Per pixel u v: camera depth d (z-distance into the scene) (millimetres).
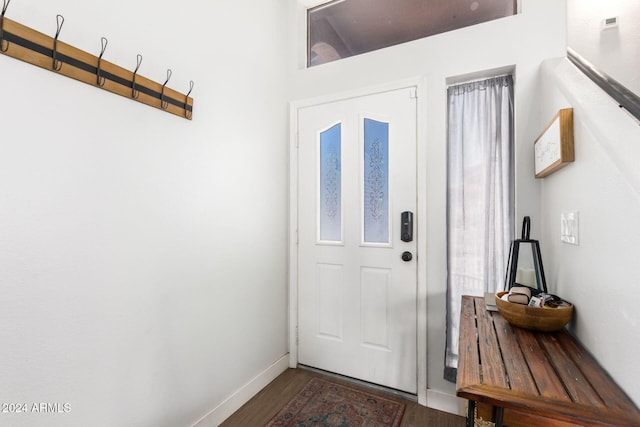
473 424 877
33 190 963
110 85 1165
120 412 1204
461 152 1879
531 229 1612
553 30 1603
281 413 1756
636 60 1509
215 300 1678
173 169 1446
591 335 961
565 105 1222
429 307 1858
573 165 1119
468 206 1861
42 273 981
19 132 933
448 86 1930
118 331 1201
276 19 2244
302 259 2301
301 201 2311
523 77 1646
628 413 674
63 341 1032
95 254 1127
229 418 1714
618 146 818
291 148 2346
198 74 1590
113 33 1191
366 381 2057
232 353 1791
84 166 1096
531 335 1109
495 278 1763
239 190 1866
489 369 865
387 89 2004
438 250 1842
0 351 894
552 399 725
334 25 2432
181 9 1498
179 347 1464
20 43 923
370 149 2076
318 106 2250
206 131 1639
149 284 1327
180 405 1464
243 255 1891
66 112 1046
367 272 2062
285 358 2275
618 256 799
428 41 1885
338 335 2160
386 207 2027
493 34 1720
